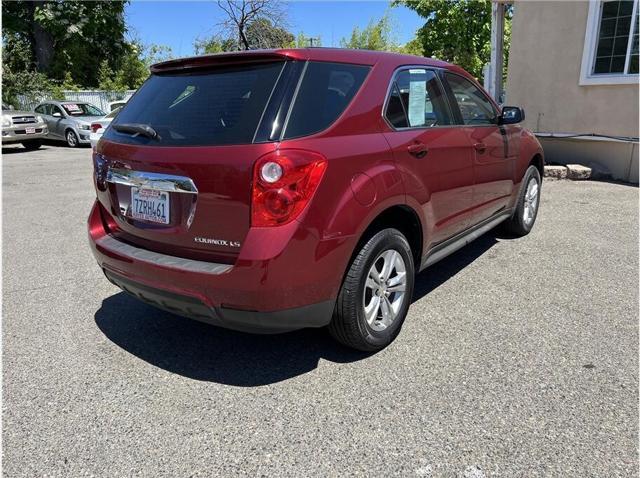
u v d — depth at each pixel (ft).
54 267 15.87
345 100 9.32
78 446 7.75
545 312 11.87
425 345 10.47
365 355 10.18
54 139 57.62
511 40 30.91
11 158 46.52
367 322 9.72
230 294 8.11
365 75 9.96
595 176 28.45
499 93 33.22
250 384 9.30
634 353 10.01
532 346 10.34
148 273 9.00
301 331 11.32
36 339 11.14
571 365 9.61
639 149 26.76
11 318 12.18
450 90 12.67
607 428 7.86
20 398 8.98
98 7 89.04
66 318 12.18
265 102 8.36
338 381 9.30
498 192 14.88
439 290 13.33
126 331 11.49
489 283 13.73
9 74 75.15
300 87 8.63
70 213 23.54
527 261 15.38
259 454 7.50
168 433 8.00
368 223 9.06
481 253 16.22
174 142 8.88
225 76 9.16
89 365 10.06
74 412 8.57
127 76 94.48
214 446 7.69
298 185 7.97
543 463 7.17
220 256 8.42
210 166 8.19
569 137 28.94
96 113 59.41
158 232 9.13
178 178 8.61
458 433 7.82
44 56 88.84
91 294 13.66
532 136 17.61
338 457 7.39
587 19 27.27
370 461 7.30
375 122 9.75
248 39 54.85
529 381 9.12
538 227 19.03
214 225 8.33
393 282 10.34
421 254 11.29
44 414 8.52
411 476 7.00
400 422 8.11
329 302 8.80
